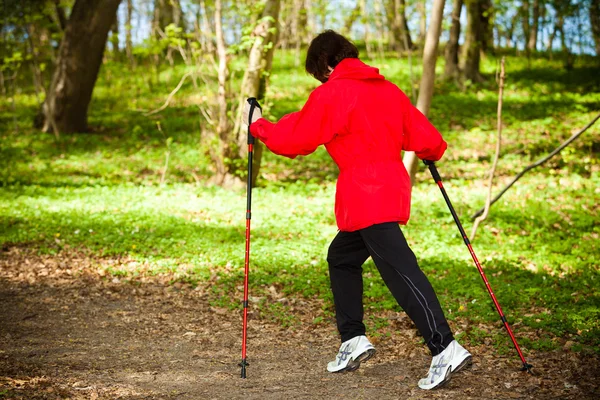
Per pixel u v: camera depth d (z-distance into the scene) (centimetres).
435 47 904
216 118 1184
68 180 1209
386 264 363
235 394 377
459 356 355
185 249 772
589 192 1021
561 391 368
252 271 684
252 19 1134
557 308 529
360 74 372
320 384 395
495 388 376
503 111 1734
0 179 1184
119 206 1001
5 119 1823
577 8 2158
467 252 749
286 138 366
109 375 413
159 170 1302
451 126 1616
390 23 2400
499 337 459
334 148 376
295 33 2459
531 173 1174
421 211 946
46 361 443
